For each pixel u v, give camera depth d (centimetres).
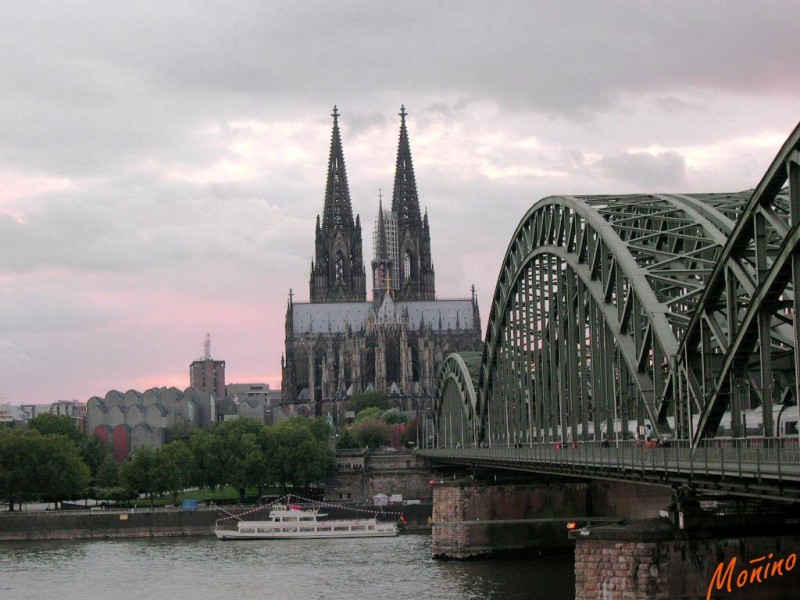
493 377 17700
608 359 11281
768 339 7381
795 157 6812
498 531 16900
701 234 10956
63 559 18475
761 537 8594
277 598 13662
